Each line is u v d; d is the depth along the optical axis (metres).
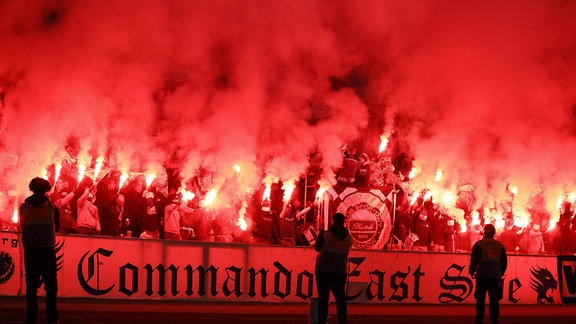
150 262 14.47
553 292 17.62
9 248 13.81
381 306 15.53
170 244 14.61
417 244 19.30
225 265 14.95
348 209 19.03
